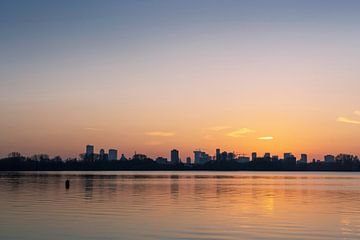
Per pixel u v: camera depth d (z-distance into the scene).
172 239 32.81
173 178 178.25
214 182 135.25
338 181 149.62
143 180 149.62
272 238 33.09
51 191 81.94
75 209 50.62
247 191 86.50
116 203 58.06
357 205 56.44
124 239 32.91
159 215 45.41
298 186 109.81
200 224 39.41
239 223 40.00
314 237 33.50
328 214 46.50
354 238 33.16
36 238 33.28
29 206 53.66
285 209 51.47
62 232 35.50
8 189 87.56
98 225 38.72
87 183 120.12
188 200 63.44
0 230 36.28
